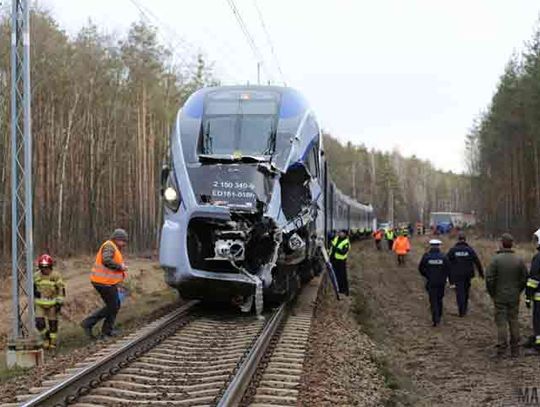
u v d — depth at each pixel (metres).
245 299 12.96
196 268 12.52
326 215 19.11
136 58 45.12
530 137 54.12
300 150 13.50
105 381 8.55
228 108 13.87
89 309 19.58
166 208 12.95
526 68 50.84
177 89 50.34
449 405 9.15
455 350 12.71
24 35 10.99
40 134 30.36
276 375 8.88
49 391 7.51
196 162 12.91
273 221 12.40
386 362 11.46
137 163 39.41
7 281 22.52
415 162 167.38
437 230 87.81
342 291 18.98
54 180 31.59
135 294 21.66
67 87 33.59
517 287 11.83
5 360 11.93
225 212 12.16
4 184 27.44
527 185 55.84
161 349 10.47
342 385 8.96
